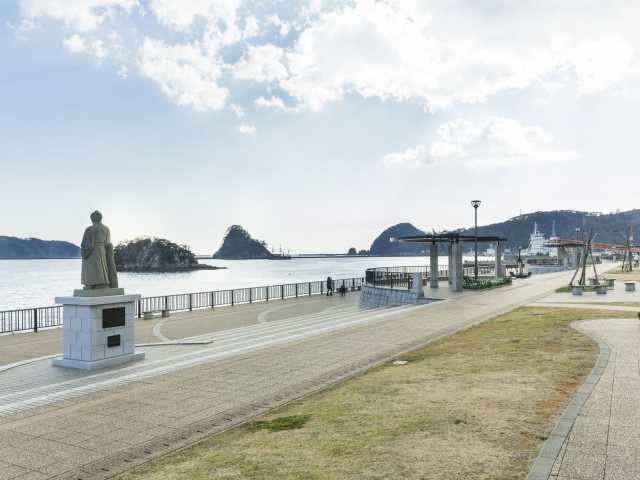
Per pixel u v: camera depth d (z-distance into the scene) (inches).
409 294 1173.1
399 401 342.0
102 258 587.2
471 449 248.7
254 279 4490.7
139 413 357.7
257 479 228.4
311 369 483.8
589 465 223.8
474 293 1272.1
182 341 733.3
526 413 300.7
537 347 513.0
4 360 659.4
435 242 1429.6
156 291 2874.0
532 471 218.8
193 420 338.6
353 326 777.6
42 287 3666.3
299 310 1277.1
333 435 281.4
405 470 228.2
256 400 382.6
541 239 6486.2
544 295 1184.2
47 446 296.5
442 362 469.7
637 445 245.0
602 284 1384.1
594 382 360.5
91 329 556.7
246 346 643.5
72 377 512.4
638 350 475.2
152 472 248.7
